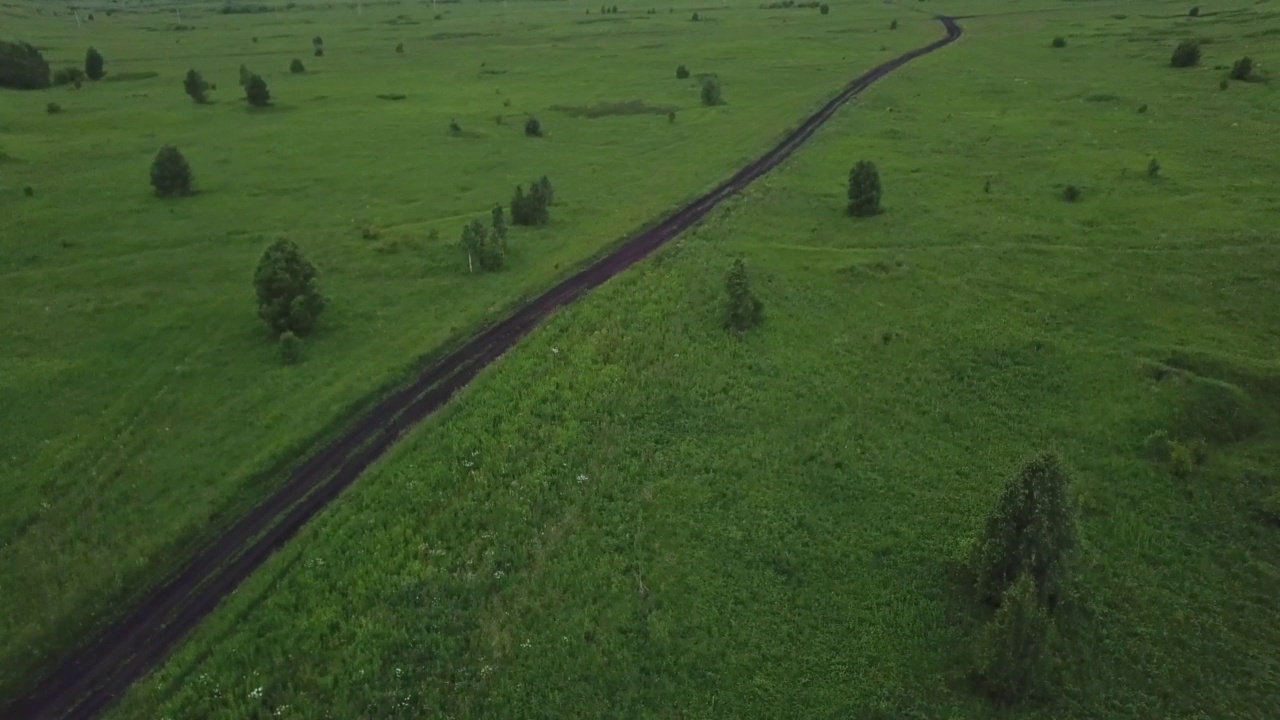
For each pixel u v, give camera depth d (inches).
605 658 1171.3
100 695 1140.5
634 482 1502.2
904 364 1862.7
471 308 2127.2
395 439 1648.6
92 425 1676.9
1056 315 2017.7
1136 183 2755.9
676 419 1674.5
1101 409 1694.1
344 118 3966.5
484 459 1552.7
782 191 2849.4
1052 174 2903.5
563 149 3462.1
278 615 1232.2
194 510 1453.0
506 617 1229.7
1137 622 1249.4
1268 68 3907.5
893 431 1656.0
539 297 2190.0
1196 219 2443.4
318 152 3417.8
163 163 2861.7
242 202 2859.3
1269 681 1164.5
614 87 4562.0
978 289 2151.8
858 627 1236.5
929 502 1476.4
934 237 2461.9
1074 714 1119.0
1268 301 2011.6
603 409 1696.6
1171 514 1444.4
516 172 3179.1
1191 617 1259.2
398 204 2856.8
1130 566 1344.7
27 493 1491.1
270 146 3499.0
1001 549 1242.6
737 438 1625.2
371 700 1101.7
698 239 2476.6
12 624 1237.1
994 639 1130.7
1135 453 1577.3
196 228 2628.0
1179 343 1876.2
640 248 2464.3
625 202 2827.3
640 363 1847.9
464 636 1198.9
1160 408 1674.5
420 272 2333.9
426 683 1131.3
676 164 3213.6
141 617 1262.3
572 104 4210.1
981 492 1496.1
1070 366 1827.0
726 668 1165.7
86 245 2486.5
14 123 3742.6
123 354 1925.4
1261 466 1544.0
